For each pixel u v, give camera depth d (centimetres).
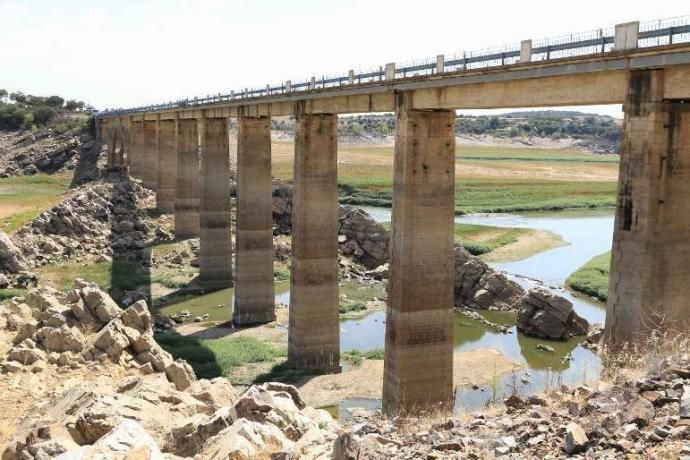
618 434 1436
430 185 3478
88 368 2888
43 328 3122
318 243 4628
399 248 3478
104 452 1611
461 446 1568
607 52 2378
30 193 12112
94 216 8544
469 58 3156
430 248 3494
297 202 4619
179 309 6156
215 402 2511
